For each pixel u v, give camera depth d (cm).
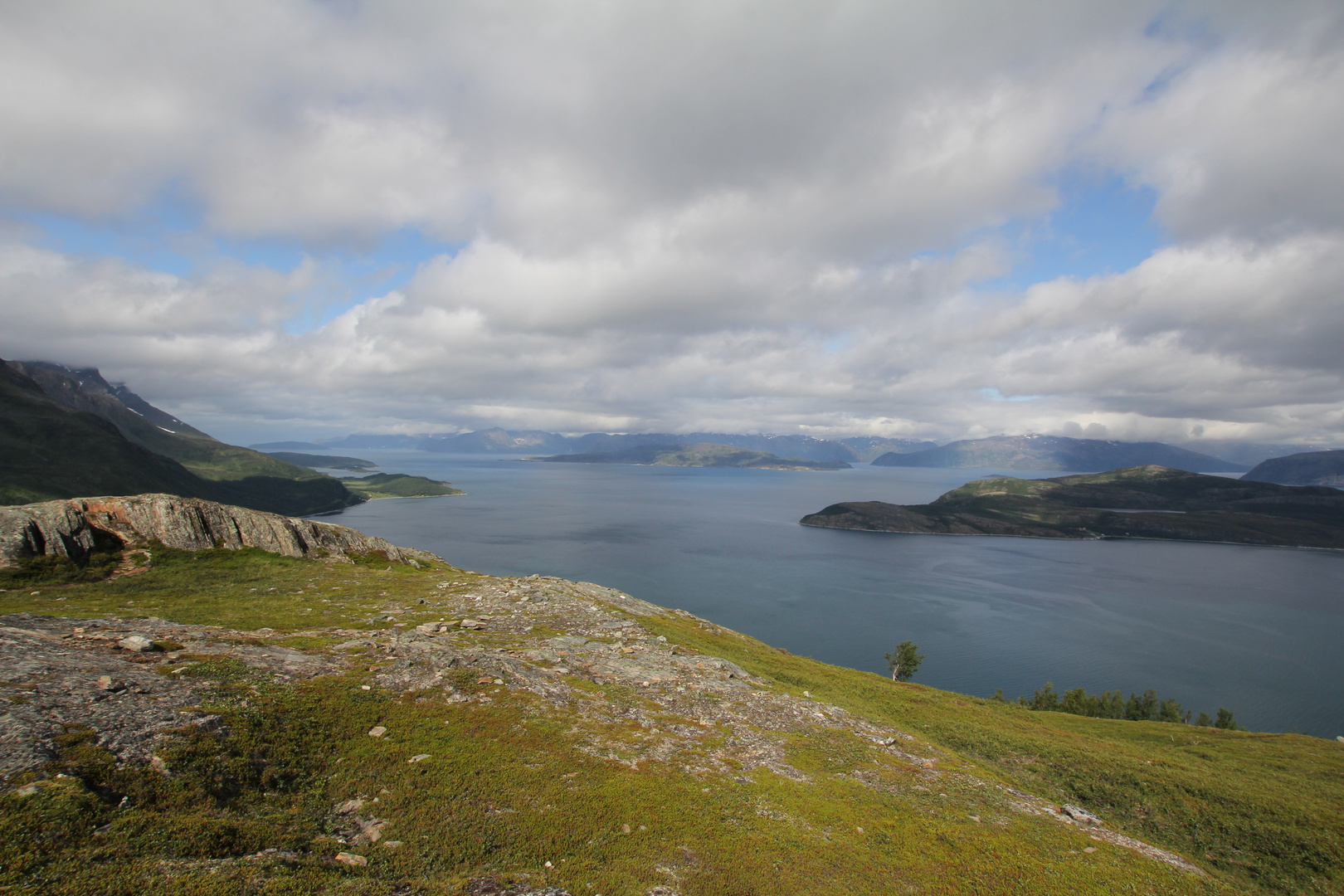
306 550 8550
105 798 1884
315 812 2236
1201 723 11531
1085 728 6931
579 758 3059
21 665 2544
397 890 1831
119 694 2508
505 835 2322
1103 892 2653
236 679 2989
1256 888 3497
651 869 2269
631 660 5269
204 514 8044
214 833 1878
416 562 9519
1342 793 4859
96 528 7231
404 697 3284
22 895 1449
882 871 2545
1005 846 2936
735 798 2978
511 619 6219
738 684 5125
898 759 4019
